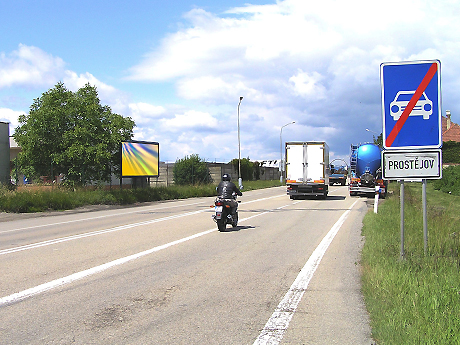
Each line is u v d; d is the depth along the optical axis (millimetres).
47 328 4848
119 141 36281
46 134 36344
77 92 37969
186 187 38094
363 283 6629
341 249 9867
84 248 10125
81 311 5457
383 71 7629
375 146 31438
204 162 52188
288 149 29031
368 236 11141
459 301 5191
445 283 5941
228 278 7156
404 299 5316
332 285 6660
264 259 8750
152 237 11898
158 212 20828
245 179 69625
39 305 5707
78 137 35406
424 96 7492
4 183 27266
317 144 28688
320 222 15539
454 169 40469
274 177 89000
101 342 4438
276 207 22750
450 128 73000
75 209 24203
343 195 34875
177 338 4539
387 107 7602
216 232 12922
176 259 8758
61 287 6609
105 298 6027
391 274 6328
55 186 27766
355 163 31984
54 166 37406
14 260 8727
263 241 11109
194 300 5926
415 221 12789
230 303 5777
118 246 10383
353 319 5098
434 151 7457
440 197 30719
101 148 35312
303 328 4816
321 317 5184
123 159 32594
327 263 8320
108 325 4941
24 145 36375
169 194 34250
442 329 4289
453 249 8516
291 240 11273
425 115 7488
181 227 14242
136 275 7375
